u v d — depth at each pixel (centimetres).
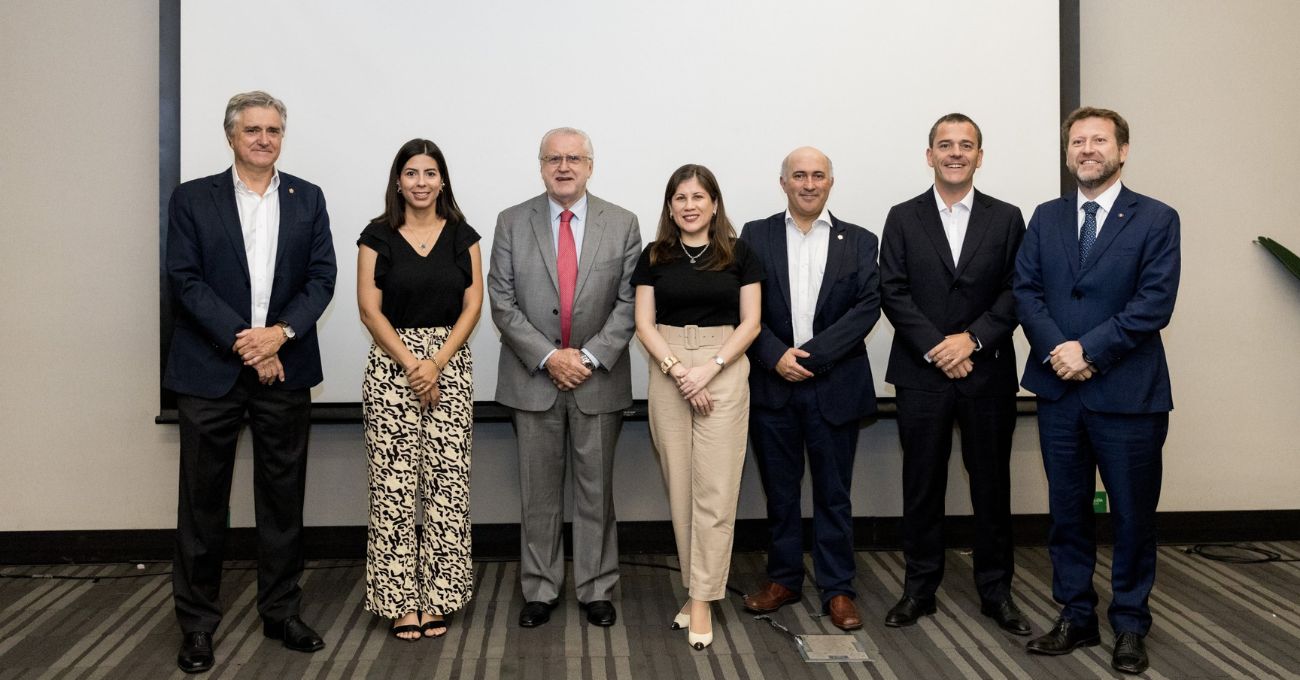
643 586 332
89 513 360
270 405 271
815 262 296
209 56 344
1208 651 271
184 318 268
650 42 355
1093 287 263
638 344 364
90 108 352
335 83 348
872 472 375
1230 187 379
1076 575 273
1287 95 378
